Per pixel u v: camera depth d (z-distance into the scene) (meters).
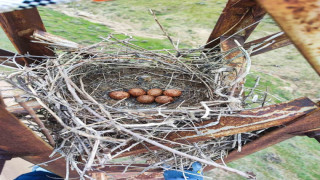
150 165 0.46
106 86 0.57
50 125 0.41
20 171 0.80
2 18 0.50
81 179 0.34
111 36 0.59
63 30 1.27
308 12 0.18
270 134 0.42
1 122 0.32
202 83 0.57
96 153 0.37
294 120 0.38
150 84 0.59
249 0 0.50
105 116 0.40
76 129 0.35
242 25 0.57
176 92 0.53
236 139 0.44
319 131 0.40
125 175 0.59
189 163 0.48
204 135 0.39
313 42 0.20
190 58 0.61
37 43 0.55
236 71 0.48
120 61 0.61
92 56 0.59
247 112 0.39
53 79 0.46
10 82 0.38
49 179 0.52
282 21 0.18
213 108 0.42
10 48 1.23
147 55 0.61
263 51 0.57
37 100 0.37
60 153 0.39
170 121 0.38
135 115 0.41
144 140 0.38
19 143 0.36
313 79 1.10
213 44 0.62
